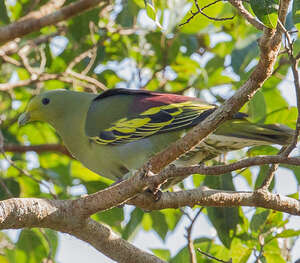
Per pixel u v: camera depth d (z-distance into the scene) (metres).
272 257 9.30
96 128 9.77
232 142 8.78
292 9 8.23
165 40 12.20
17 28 10.07
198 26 10.55
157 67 13.04
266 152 9.82
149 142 9.42
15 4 13.34
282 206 7.96
